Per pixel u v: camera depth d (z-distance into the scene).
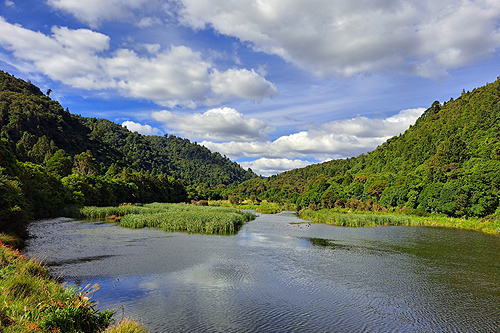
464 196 64.56
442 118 172.75
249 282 19.30
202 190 172.12
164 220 47.03
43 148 113.19
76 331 9.27
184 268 21.98
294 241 35.78
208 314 14.08
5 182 32.88
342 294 17.67
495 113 128.12
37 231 37.56
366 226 55.66
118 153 185.75
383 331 13.21
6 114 125.25
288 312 14.77
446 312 15.48
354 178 142.38
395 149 174.00
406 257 28.03
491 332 13.42
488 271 23.38
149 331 12.03
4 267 14.27
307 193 126.50
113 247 28.83
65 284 17.20
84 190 77.75
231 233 41.28
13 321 8.70
